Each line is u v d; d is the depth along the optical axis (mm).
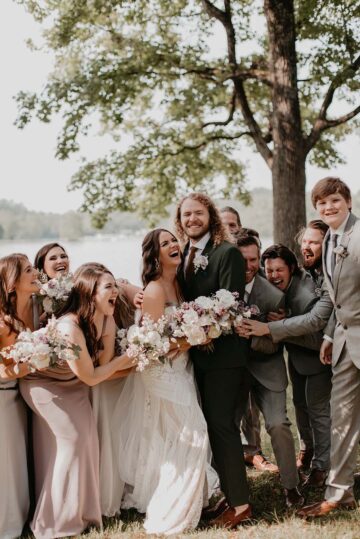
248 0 12820
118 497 3943
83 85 12273
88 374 3621
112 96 12586
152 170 14719
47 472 3701
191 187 15219
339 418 3764
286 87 10805
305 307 4070
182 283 3928
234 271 3703
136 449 3947
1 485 3648
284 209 10883
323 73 10898
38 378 3795
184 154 14562
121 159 14688
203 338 3566
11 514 3674
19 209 68812
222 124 13805
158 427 3848
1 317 3738
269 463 4668
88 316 3695
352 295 3633
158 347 3564
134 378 3998
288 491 3939
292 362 4367
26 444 3895
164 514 3658
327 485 3828
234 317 3646
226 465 3693
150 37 13008
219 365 3729
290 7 10664
